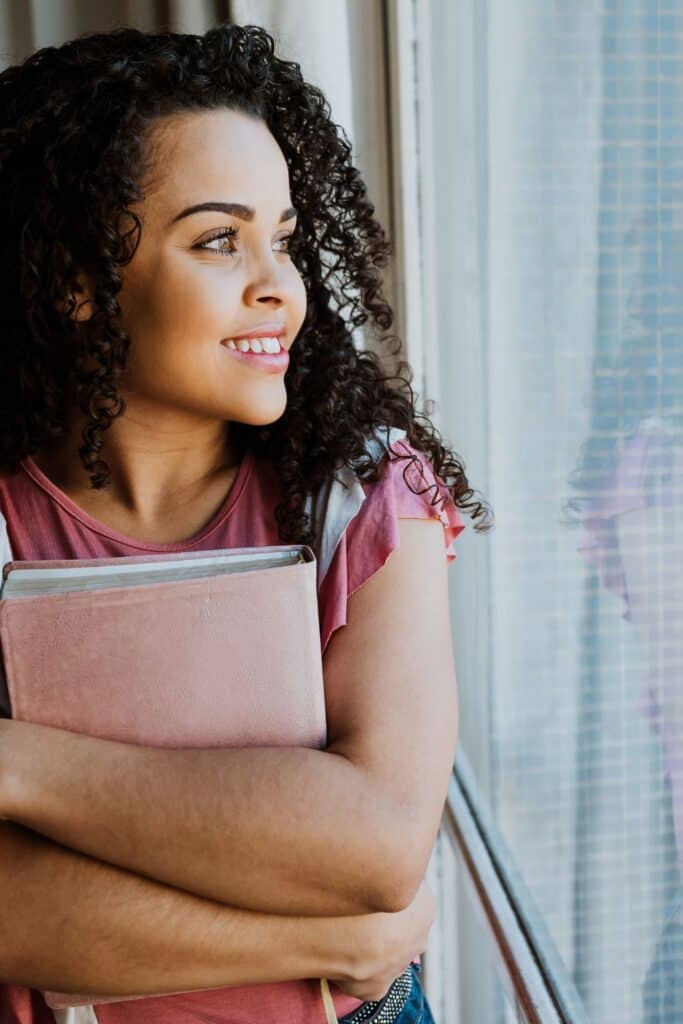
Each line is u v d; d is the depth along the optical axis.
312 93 0.98
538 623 1.07
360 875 0.73
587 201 0.85
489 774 1.36
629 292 0.75
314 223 1.04
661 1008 0.75
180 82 0.82
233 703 0.76
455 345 1.51
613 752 0.84
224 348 0.83
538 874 1.10
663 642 0.71
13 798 0.74
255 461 0.91
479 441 1.35
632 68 0.73
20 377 0.89
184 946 0.75
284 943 0.76
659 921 0.74
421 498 0.87
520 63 1.05
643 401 0.73
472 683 1.48
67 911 0.75
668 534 0.69
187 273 0.81
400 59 1.71
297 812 0.73
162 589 0.75
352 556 0.84
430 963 1.69
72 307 0.87
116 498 0.91
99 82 0.82
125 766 0.74
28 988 0.85
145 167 0.81
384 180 1.80
